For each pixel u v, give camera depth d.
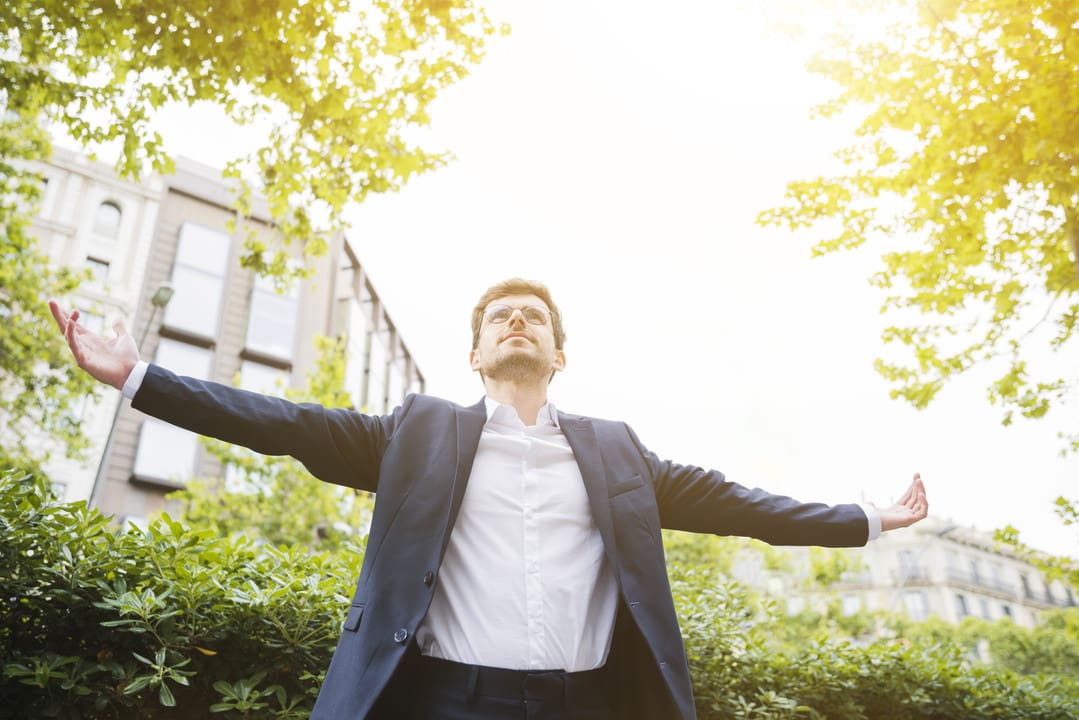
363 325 29.73
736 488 2.00
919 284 6.29
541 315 2.25
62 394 11.09
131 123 5.07
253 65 4.84
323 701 1.51
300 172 5.48
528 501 1.83
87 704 2.20
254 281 25.09
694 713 1.55
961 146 5.25
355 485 1.85
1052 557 7.19
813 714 3.38
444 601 1.70
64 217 22.61
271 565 2.84
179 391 1.63
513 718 1.53
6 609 2.25
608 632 1.74
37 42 4.81
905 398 6.72
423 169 5.47
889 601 44.38
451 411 1.93
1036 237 6.04
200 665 2.36
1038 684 4.74
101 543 2.48
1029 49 4.87
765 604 4.07
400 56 5.04
